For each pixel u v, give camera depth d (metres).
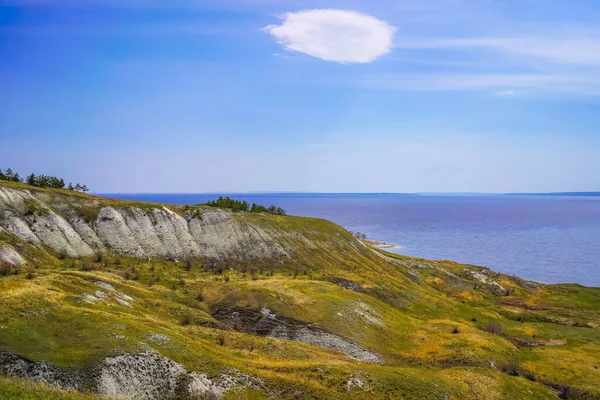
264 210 159.62
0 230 89.00
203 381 40.00
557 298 126.75
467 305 111.56
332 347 65.62
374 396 45.75
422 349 70.56
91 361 37.72
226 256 116.81
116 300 57.16
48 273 61.94
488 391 53.84
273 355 52.62
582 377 64.56
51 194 112.69
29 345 37.44
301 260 122.56
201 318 65.38
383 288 104.31
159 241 113.06
